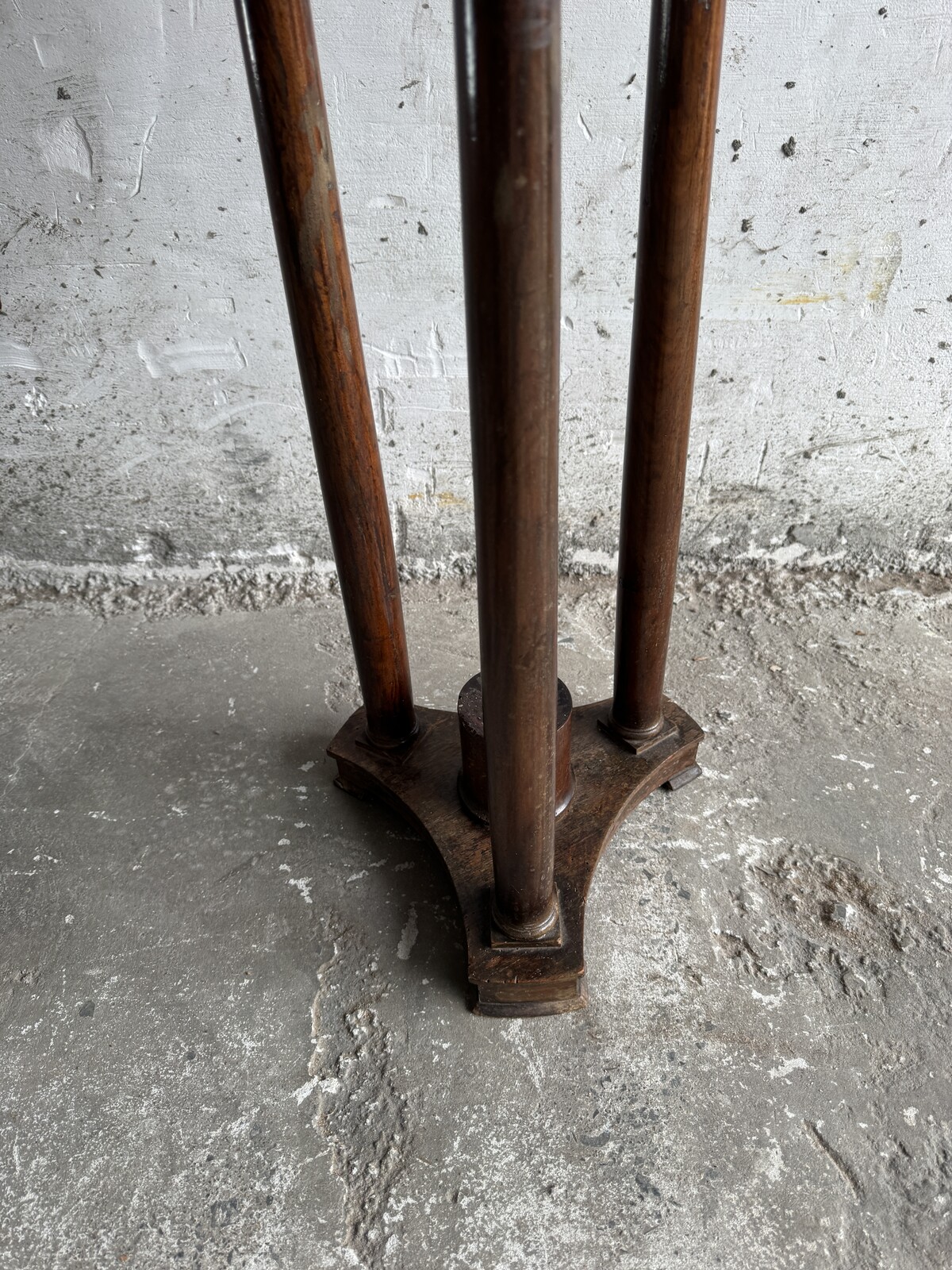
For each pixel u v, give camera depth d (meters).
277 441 1.48
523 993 0.91
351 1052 0.91
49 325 1.34
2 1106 0.88
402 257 1.27
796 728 1.28
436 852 1.06
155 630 1.56
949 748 1.24
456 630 1.53
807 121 1.15
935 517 1.55
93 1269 0.77
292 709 1.37
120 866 1.12
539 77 0.46
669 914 1.03
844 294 1.29
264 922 1.04
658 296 0.79
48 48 1.10
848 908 1.02
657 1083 0.87
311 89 0.67
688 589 1.60
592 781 1.09
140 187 1.21
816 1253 0.75
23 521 1.59
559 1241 0.77
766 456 1.48
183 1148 0.84
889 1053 0.89
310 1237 0.78
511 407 0.56
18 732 1.33
